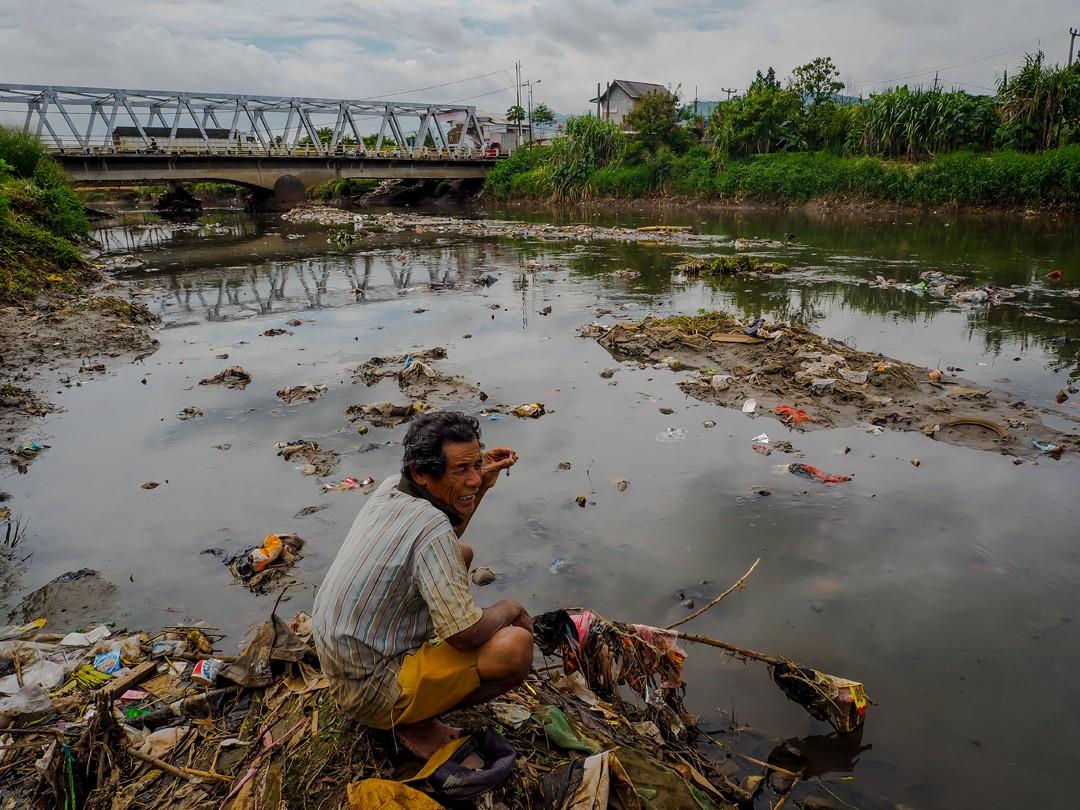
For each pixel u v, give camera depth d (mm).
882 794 2801
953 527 4754
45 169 24688
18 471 5855
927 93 33500
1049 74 29891
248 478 5660
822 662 3527
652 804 2430
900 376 7684
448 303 12594
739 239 21594
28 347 9477
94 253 20359
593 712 3055
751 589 4121
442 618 2246
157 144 39281
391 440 6363
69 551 4633
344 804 2359
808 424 6602
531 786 2461
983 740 3057
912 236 21625
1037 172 25359
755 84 42156
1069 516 4863
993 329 9992
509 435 6430
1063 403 6961
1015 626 3775
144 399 7641
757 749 3039
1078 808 2719
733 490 5324
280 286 14875
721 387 7547
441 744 2508
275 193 41438
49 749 2814
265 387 7969
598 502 5164
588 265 17078
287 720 2844
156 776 2666
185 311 12445
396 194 51719
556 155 44406
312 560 4469
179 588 4211
